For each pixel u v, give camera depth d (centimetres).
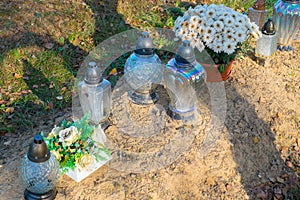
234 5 261
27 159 120
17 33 211
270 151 168
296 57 218
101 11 235
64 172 134
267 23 198
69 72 198
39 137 118
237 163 159
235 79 192
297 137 176
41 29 215
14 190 134
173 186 146
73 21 224
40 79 193
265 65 205
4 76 192
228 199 150
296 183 162
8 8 222
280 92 190
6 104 178
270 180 161
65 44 212
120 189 138
